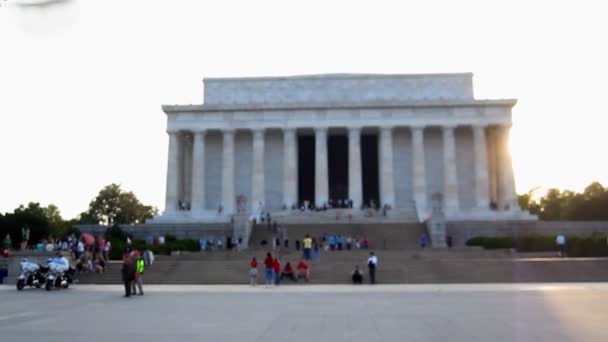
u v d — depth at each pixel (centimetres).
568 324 1703
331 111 8056
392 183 7900
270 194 8356
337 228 6700
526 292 2997
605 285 3538
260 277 4119
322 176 7888
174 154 8094
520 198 13138
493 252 5166
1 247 7919
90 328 1672
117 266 4306
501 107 7994
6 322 1830
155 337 1486
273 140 8462
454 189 7869
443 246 6103
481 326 1667
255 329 1634
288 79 8631
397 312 2077
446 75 8506
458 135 8431
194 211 7900
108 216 13675
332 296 2880
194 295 3002
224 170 8075
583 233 6981
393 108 8031
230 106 8106
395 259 4731
